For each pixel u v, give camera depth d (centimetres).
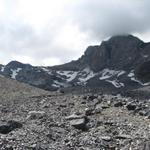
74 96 5125
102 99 4541
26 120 3288
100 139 2767
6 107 4278
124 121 3331
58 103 4484
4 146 2336
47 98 5194
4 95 6500
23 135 2691
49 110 3953
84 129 3059
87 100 4616
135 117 3509
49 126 3072
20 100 5272
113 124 3206
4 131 2772
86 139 2750
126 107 3919
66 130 2975
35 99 5291
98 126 3155
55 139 2706
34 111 3703
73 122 3134
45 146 2486
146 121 3338
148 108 3869
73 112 3766
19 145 2412
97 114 3631
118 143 2714
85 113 3616
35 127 2975
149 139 2748
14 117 3503
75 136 2842
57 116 3525
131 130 3039
